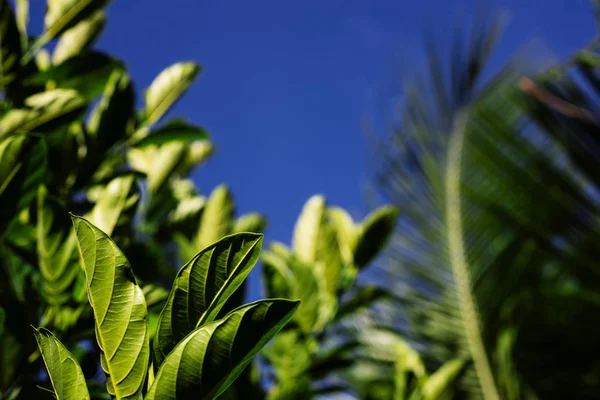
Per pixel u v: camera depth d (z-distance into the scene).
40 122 1.24
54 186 1.30
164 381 0.89
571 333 3.21
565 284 3.38
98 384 1.17
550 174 3.62
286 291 1.48
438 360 3.00
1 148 1.13
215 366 0.90
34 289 1.19
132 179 1.22
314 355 1.53
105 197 1.21
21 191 1.15
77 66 1.31
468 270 3.39
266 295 1.47
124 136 1.36
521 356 3.18
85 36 1.46
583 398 3.09
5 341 1.13
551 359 3.19
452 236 3.52
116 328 0.92
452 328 3.14
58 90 1.26
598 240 3.37
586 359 3.17
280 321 0.90
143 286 1.15
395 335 2.87
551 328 3.26
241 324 0.90
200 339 0.90
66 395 0.90
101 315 0.92
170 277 1.44
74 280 1.17
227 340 0.90
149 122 1.42
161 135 1.41
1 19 1.27
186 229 1.76
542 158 3.69
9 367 1.13
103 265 0.92
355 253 1.61
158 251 1.39
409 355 1.70
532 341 3.23
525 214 3.54
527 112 3.93
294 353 1.45
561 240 3.43
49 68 1.29
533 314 3.27
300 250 1.65
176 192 2.02
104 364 0.92
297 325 1.46
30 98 1.25
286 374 1.44
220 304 0.94
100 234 0.92
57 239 1.17
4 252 1.22
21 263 1.26
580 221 3.45
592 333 3.20
